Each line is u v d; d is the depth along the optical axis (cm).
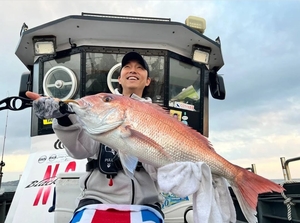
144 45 182
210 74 222
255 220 89
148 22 170
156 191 101
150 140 87
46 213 140
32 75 207
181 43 185
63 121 90
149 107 91
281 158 157
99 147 99
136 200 95
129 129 86
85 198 96
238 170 94
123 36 179
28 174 162
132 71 111
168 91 181
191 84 191
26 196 150
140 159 87
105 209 91
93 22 169
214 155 93
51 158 165
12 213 153
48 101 83
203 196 86
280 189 88
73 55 181
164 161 88
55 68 182
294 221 144
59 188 120
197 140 93
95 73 179
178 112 184
